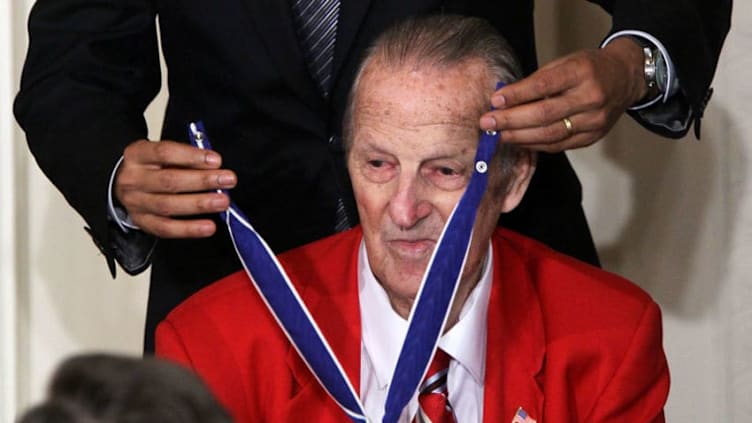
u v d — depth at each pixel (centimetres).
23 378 1079
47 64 783
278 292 628
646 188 1126
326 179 785
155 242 750
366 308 678
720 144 1104
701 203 1116
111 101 770
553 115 642
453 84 631
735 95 1092
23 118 781
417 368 607
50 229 1079
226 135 797
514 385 664
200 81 796
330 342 671
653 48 721
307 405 655
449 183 638
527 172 683
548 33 1120
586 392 674
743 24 1079
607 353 673
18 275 1070
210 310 680
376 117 633
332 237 718
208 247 823
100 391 324
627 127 1121
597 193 1141
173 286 827
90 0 789
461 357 664
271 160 791
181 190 667
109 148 734
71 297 1092
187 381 332
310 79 769
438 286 614
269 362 666
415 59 634
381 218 644
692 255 1123
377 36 671
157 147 678
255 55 771
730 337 1123
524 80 636
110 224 739
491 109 636
